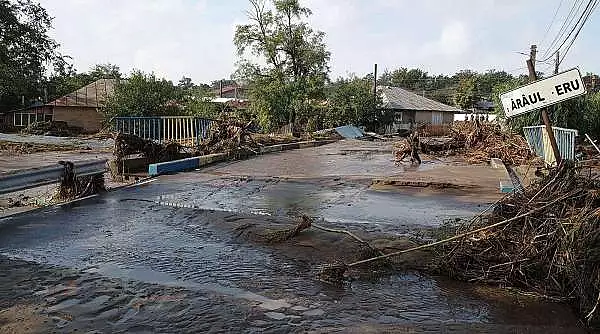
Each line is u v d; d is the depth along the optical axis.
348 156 22.98
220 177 14.22
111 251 6.45
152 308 4.62
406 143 20.31
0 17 40.16
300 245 6.70
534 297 4.91
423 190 11.98
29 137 32.28
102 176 11.32
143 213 8.81
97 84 53.81
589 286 4.40
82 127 49.81
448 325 4.31
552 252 5.05
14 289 5.07
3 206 9.63
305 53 43.47
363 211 9.30
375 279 5.45
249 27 42.88
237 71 42.78
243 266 5.87
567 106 22.86
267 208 9.57
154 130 22.41
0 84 42.78
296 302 4.80
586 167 5.80
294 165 18.19
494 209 6.16
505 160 18.98
